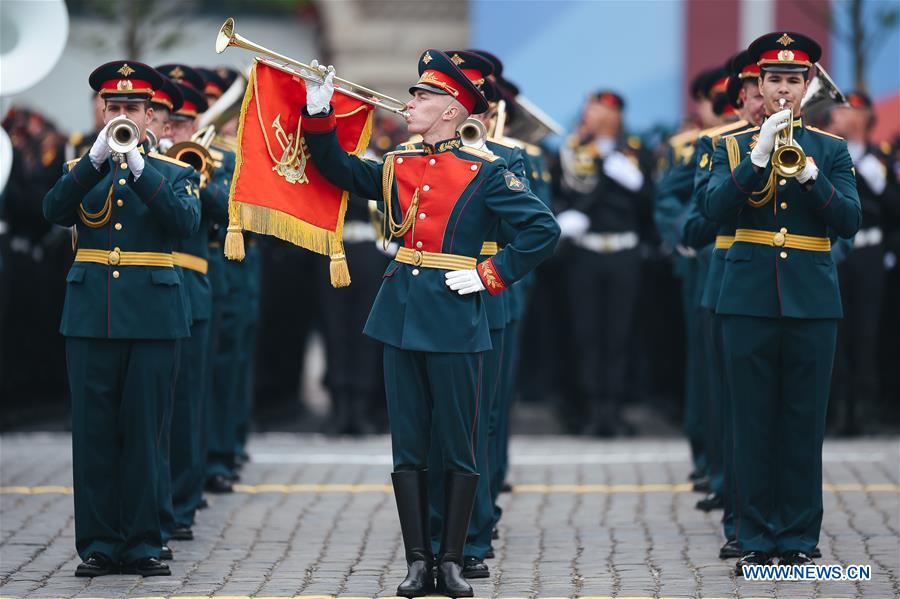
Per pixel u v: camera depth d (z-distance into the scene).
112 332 19.55
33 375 37.06
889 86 39.59
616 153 34.56
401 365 18.70
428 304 18.50
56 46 22.75
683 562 20.91
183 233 19.77
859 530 22.88
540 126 25.98
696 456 27.44
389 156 18.98
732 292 19.84
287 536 22.86
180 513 22.64
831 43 40.28
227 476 26.86
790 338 19.77
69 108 50.56
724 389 21.25
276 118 18.75
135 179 19.31
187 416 22.58
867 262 33.00
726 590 19.17
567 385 37.09
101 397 19.84
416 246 18.67
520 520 24.16
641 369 38.72
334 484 27.55
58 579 19.84
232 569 20.56
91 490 19.95
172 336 19.88
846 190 19.77
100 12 44.53
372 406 36.31
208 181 22.02
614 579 19.88
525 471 29.23
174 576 20.06
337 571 20.45
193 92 22.61
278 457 30.92
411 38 53.44
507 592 19.16
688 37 42.03
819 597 18.80
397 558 21.31
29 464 29.30
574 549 21.86
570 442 34.12
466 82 18.72
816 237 19.73
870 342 33.41
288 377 39.22
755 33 41.56
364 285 34.19
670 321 37.81
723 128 20.91
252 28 54.94
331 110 18.61
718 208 19.50
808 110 21.89
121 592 19.12
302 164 18.88
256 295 28.98
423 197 18.67
